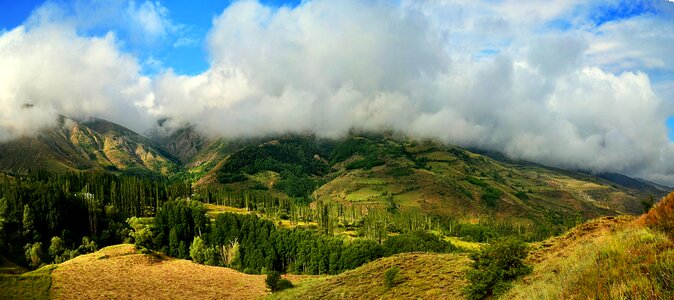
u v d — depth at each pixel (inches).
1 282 2795.3
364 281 2117.4
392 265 2271.2
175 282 3221.0
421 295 1638.8
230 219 6368.1
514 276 1203.2
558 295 651.5
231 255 5561.0
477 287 1236.5
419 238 5246.1
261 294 2886.3
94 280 3073.3
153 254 4097.0
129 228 6314.0
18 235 4862.2
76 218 6003.9
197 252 5211.6
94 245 5068.9
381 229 7568.9
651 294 491.8
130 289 2935.5
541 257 1472.7
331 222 7800.2
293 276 3981.3
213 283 3270.2
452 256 2197.3
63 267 3312.0
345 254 4985.2
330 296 2012.8
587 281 618.8
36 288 2800.2
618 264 626.5
